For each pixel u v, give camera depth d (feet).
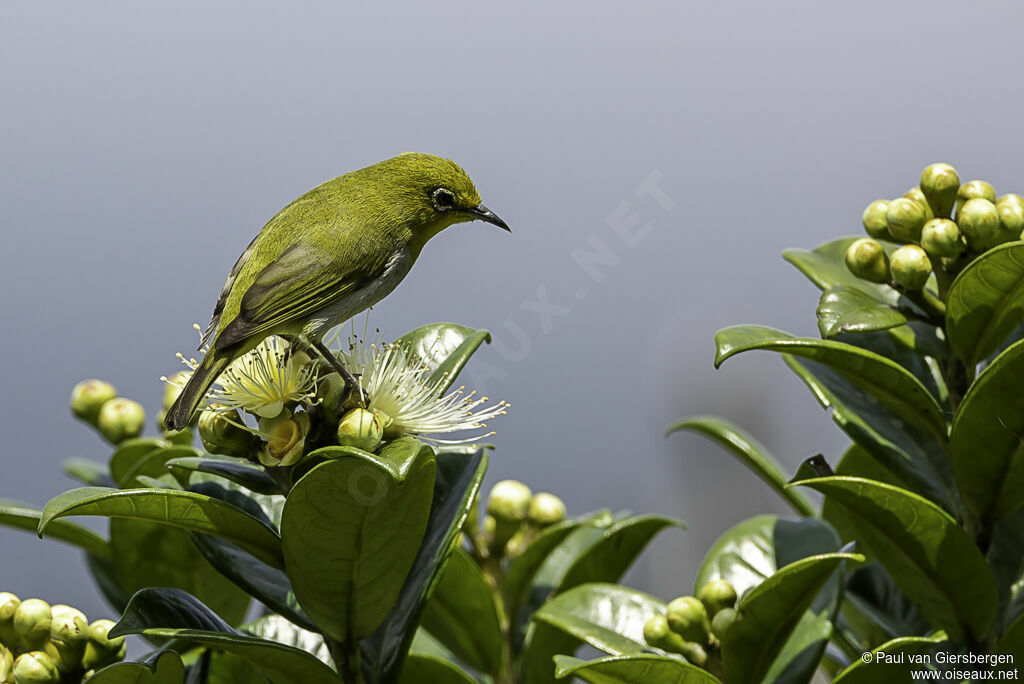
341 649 14.17
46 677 14.33
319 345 15.79
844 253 18.25
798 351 14.84
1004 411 14.32
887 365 14.82
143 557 18.86
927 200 15.58
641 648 15.74
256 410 13.74
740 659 15.06
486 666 18.45
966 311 14.94
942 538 14.82
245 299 16.80
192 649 16.60
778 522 17.97
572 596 16.63
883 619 17.54
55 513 12.45
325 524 12.87
